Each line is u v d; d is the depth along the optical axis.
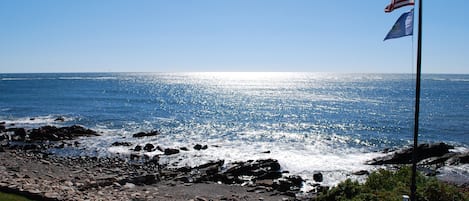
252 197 23.59
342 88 156.88
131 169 30.11
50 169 28.25
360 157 35.94
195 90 141.00
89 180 24.02
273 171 29.33
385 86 170.88
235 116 65.75
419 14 13.21
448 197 15.06
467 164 32.31
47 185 20.16
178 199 22.20
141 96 107.00
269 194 24.38
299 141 43.69
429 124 56.50
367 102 92.38
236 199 22.88
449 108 77.94
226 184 26.61
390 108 78.69
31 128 50.62
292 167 31.98
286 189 25.52
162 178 27.52
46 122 56.38
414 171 13.48
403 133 49.19
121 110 72.50
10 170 25.92
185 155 35.94
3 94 106.94
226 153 37.06
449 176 29.36
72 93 113.50
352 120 61.22
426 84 184.88
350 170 31.25
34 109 72.62
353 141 43.78
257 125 55.72
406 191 15.32
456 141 43.72
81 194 19.55
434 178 17.75
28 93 111.56
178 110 73.88
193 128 52.41
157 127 52.94
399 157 33.56
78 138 43.69
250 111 73.25
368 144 42.22
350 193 15.56
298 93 126.06
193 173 29.31
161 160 33.84
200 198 22.38
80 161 32.44
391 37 14.30
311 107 81.12
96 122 56.81
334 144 42.09
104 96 104.19
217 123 57.34
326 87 165.50
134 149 37.91
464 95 112.00
